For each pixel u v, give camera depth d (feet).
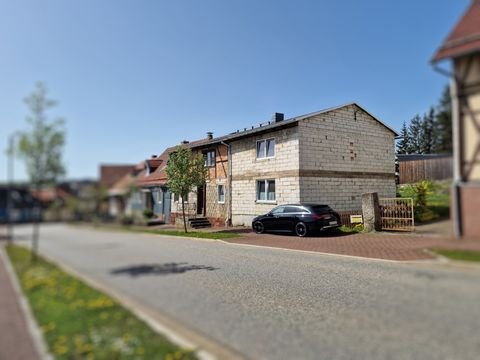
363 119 57.52
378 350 9.82
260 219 51.37
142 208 59.11
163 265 27.71
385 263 23.90
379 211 43.01
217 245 40.27
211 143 67.82
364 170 56.54
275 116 63.46
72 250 34.78
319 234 46.39
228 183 64.69
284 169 53.67
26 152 33.06
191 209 69.82
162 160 62.44
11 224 44.11
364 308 14.32
